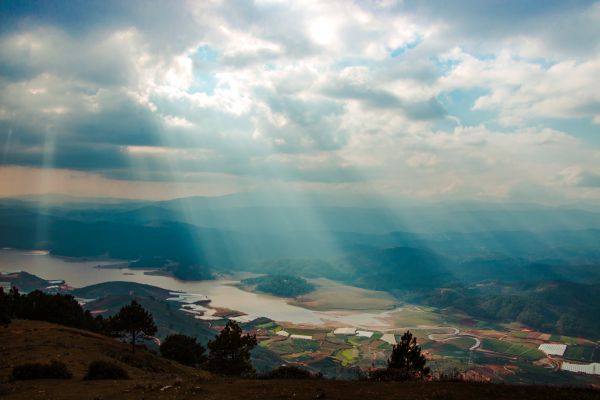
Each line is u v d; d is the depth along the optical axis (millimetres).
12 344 62531
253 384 36000
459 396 30828
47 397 31625
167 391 32938
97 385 36250
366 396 30750
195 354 97375
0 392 33469
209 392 32531
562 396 30734
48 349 58875
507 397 30594
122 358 65688
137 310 77125
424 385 35031
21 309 110188
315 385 35188
